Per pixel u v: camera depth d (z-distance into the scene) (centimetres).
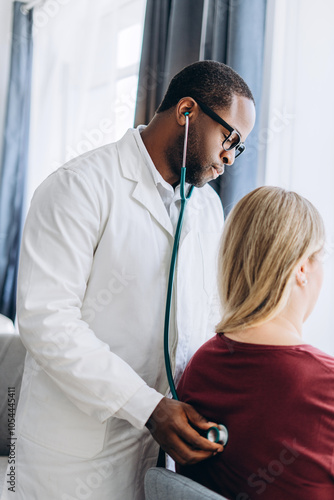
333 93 168
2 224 342
